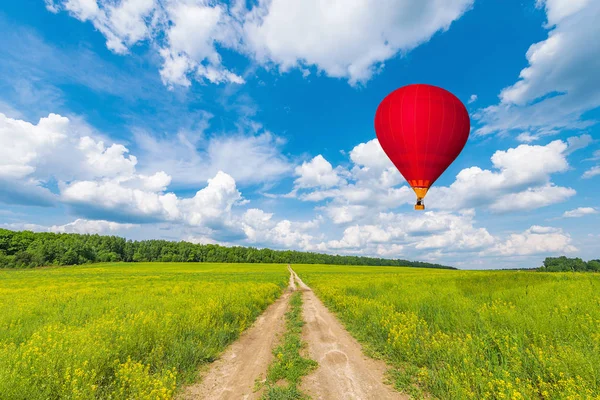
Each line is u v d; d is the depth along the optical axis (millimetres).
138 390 4762
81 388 4441
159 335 7109
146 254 119625
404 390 5328
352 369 6398
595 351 5105
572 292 10656
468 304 9484
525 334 6531
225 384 5711
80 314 10375
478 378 4758
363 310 11016
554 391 4391
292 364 6363
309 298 20062
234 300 13648
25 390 4148
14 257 76312
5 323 9000
